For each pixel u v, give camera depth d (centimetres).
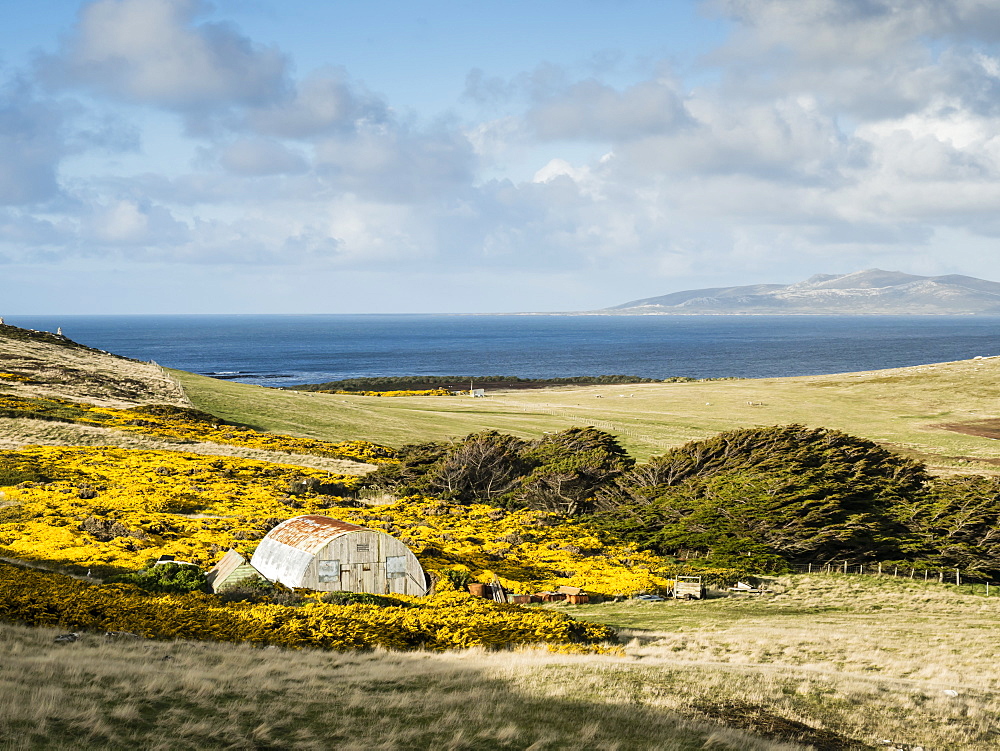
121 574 3045
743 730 1625
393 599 2975
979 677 2325
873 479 5219
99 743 1221
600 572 3981
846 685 2012
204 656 1942
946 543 4394
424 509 5291
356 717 1513
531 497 5597
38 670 1555
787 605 3644
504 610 2894
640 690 1827
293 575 3031
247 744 1310
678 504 4981
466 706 1627
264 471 5822
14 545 3362
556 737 1475
